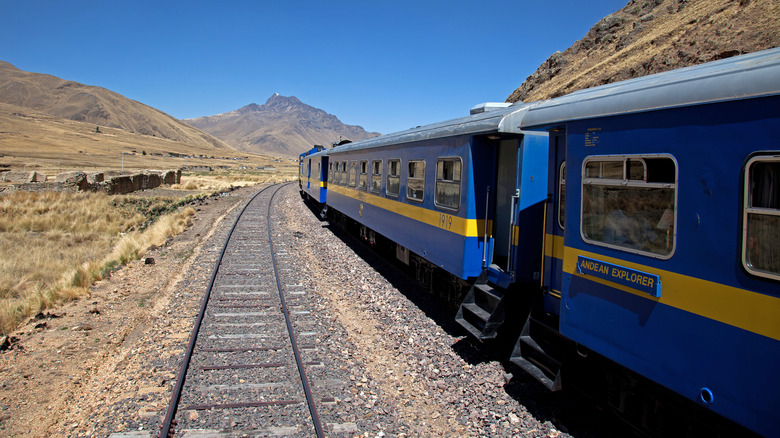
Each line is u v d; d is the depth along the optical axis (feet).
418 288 31.63
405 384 18.75
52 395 17.07
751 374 9.64
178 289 30.55
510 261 19.88
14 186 78.64
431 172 26.89
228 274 34.50
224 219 64.39
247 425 15.01
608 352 13.60
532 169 19.95
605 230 13.80
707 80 10.76
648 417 13.46
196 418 15.28
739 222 9.95
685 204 11.19
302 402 16.60
